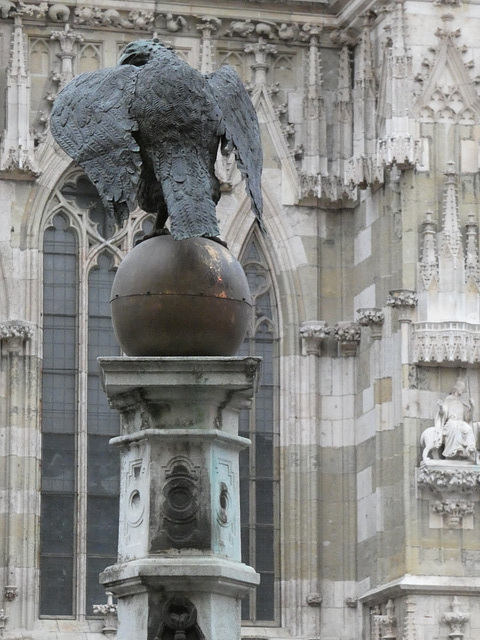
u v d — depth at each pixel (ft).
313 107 185.26
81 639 173.78
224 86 85.71
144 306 81.41
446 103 176.14
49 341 180.04
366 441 179.01
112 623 175.11
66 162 180.75
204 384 80.59
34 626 173.88
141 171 83.66
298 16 185.57
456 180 175.22
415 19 177.37
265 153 185.26
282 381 183.21
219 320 81.66
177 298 81.15
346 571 179.73
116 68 83.66
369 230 180.86
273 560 181.27
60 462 178.60
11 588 172.96
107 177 82.12
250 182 85.10
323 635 179.01
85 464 178.50
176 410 81.30
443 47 176.96
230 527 81.61
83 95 83.25
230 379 80.64
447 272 172.86
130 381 80.59
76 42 182.29
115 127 82.28
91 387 180.65
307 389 182.50
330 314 184.44
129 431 82.48
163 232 83.71
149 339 81.76
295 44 186.70
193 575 79.05
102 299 182.09
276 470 182.60
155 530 80.48
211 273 81.61
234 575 79.77
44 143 180.04
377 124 179.11
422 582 167.84
